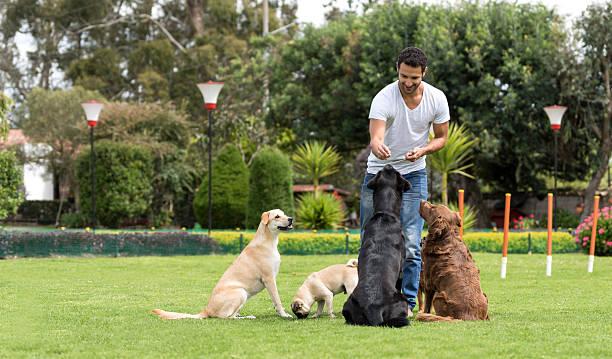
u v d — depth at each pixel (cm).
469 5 2634
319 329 577
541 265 1358
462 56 2483
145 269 1277
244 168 2434
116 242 1577
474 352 482
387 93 670
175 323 634
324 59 2894
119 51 4441
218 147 3406
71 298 867
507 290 959
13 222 3456
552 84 2431
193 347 516
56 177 3575
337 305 798
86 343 548
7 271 1220
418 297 752
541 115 2475
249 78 3388
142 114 3070
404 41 2633
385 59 2672
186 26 4503
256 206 2131
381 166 688
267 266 700
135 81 4150
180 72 4025
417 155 654
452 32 2583
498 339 526
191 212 3052
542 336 542
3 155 1661
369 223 623
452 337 529
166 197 2898
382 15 2738
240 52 4034
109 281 1073
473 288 625
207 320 651
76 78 4112
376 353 480
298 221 2091
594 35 2362
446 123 685
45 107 3159
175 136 3123
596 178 2484
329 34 2928
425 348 493
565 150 2577
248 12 4325
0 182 1656
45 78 4434
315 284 692
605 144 2422
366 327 569
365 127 2794
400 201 638
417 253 693
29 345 542
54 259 1486
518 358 471
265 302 833
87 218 2611
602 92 2394
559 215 2569
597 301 839
